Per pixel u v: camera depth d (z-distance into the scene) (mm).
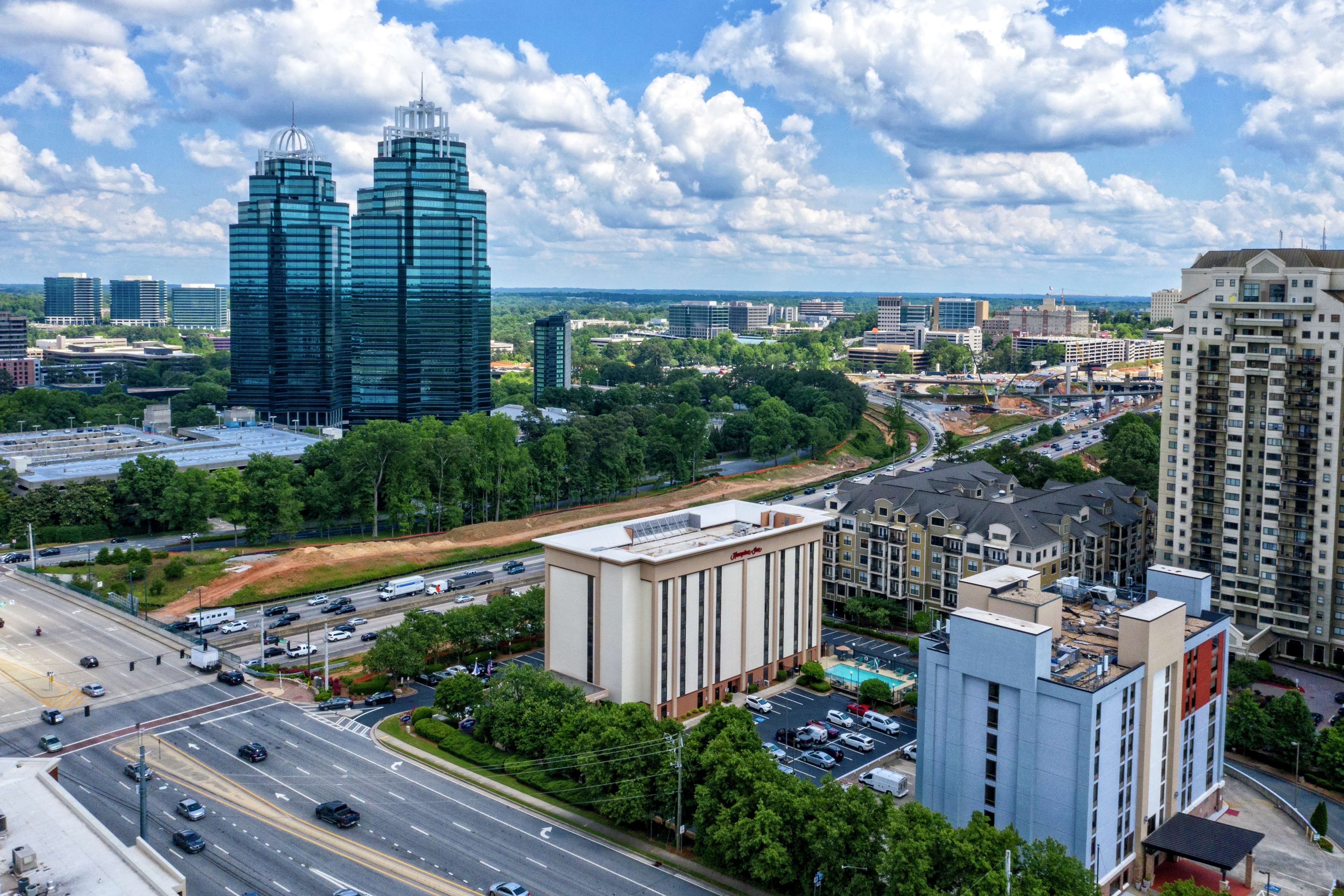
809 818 125875
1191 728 149250
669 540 199125
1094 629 153125
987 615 137750
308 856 134375
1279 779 167625
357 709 184500
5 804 117875
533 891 127000
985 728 136000
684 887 129250
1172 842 135625
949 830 118500
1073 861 114000
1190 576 157250
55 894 100062
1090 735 125438
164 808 146125
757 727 179000
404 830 141625
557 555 184750
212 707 183875
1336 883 135000
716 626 189875
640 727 148625
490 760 161250
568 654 185125
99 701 185750
